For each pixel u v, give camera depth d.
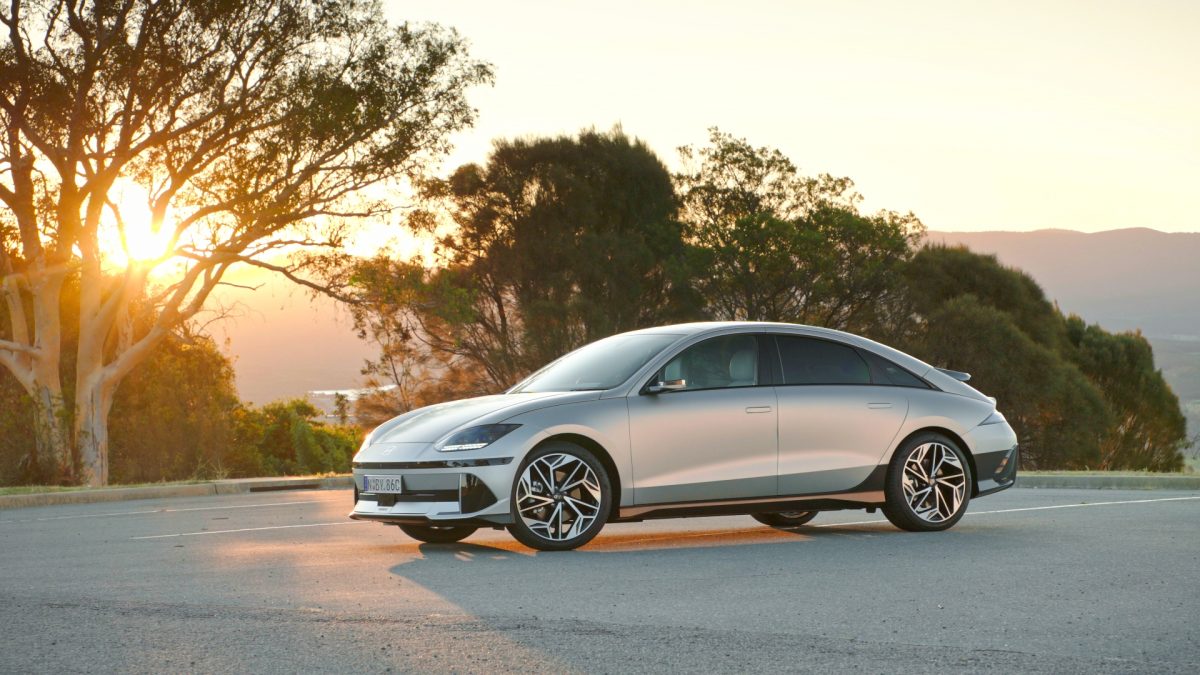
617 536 9.19
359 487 8.48
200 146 27.39
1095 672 4.32
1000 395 40.88
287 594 6.25
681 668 4.44
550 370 9.18
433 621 5.39
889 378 9.20
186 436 24.19
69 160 26.36
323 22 27.33
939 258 46.62
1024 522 9.69
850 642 4.87
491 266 40.19
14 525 12.22
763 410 8.64
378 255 29.27
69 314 30.62
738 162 42.62
